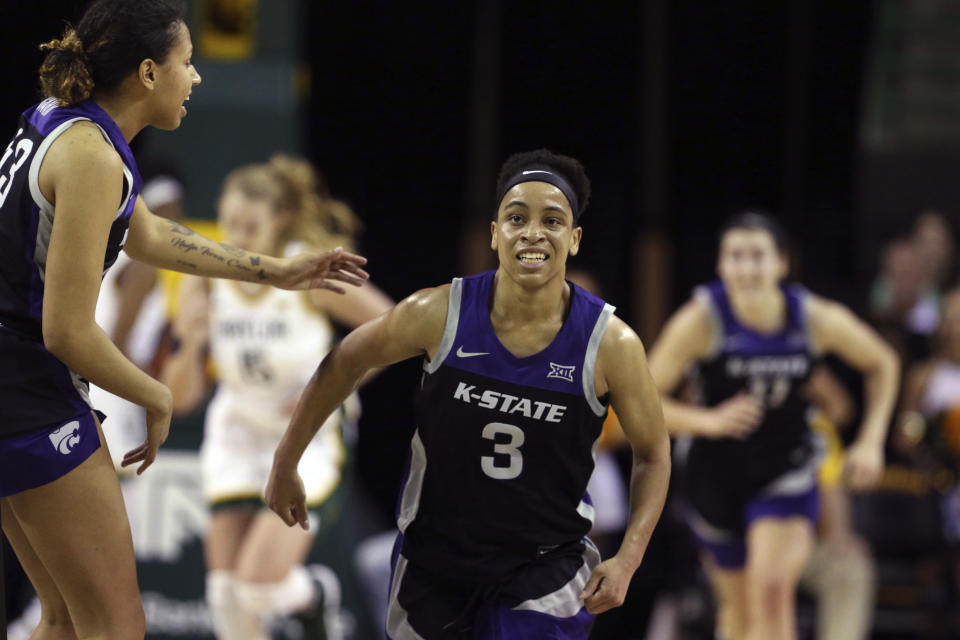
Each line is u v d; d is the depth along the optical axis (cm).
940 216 2716
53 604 895
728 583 1686
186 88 858
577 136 2928
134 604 853
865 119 2938
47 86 820
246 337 1521
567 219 828
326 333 1542
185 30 854
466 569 877
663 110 2870
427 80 2859
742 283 1554
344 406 1534
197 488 1788
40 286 809
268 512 1507
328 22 2808
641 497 867
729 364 1580
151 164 1802
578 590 890
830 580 1766
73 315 786
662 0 2847
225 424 1544
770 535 1589
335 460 1534
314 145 2852
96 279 790
